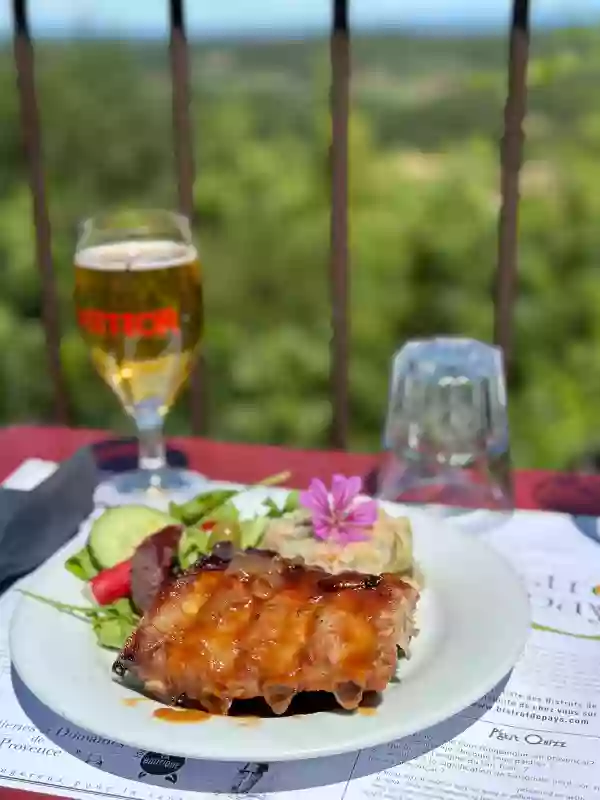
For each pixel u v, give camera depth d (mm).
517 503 1317
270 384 5020
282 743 771
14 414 4910
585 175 4516
